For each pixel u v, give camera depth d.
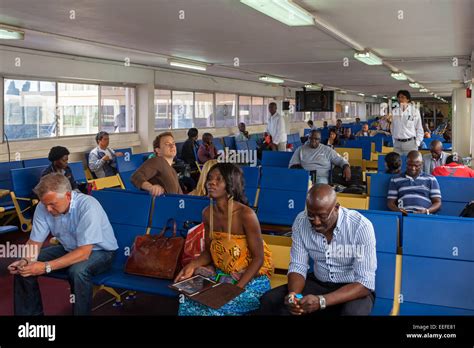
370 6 5.09
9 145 8.20
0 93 8.04
